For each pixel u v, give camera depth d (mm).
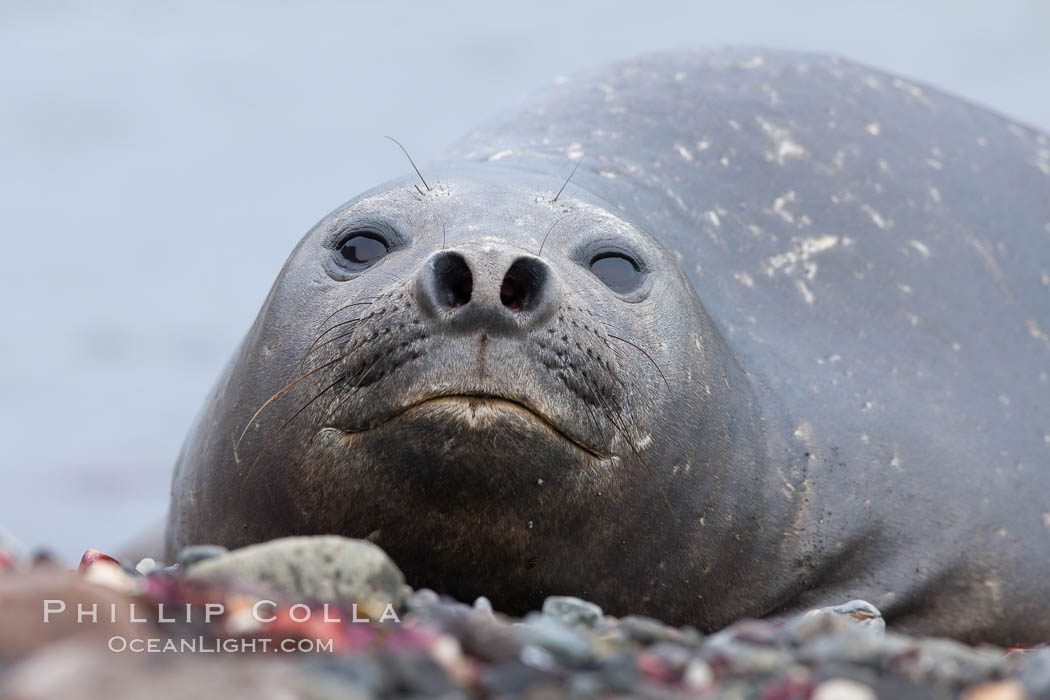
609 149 28266
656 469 21547
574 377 19703
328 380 20719
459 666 13680
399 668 13000
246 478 22469
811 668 14539
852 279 27406
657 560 22219
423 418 19078
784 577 24141
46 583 13102
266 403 21969
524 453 19438
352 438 20141
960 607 25703
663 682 14023
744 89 30203
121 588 14641
